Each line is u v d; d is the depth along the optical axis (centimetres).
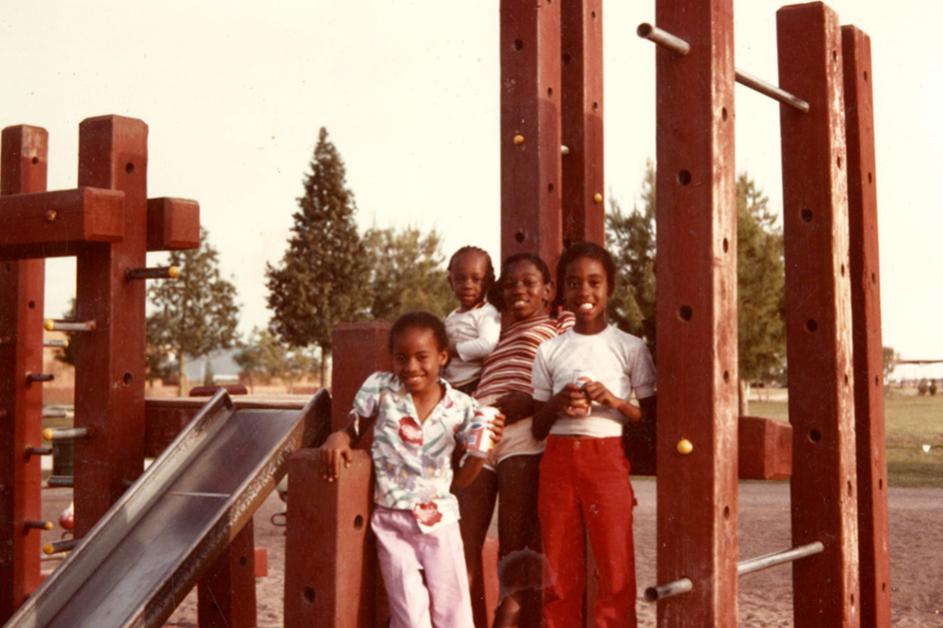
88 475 574
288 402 542
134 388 582
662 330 416
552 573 436
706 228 408
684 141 414
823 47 499
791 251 505
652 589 394
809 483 495
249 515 462
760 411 3884
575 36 573
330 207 4953
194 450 520
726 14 419
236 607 621
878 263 571
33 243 561
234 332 5066
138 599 431
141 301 587
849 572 491
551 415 437
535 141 532
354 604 387
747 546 1135
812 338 498
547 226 534
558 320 494
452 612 396
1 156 746
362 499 393
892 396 4384
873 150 573
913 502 1508
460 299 513
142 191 589
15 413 721
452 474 416
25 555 722
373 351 441
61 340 777
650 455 452
